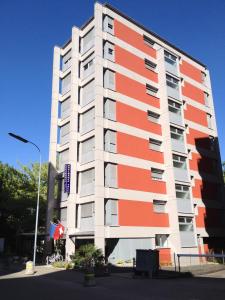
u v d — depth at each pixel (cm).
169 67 3503
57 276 1867
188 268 2166
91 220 2584
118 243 2505
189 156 3488
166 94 3278
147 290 1317
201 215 3359
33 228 3944
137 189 2762
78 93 3084
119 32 3175
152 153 3019
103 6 3127
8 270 2259
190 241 2933
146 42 3488
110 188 2583
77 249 2464
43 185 4088
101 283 1561
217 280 1638
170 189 2977
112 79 2950
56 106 3300
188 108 3694
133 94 3064
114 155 2702
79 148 2927
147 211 2772
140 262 1808
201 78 4091
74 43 3222
